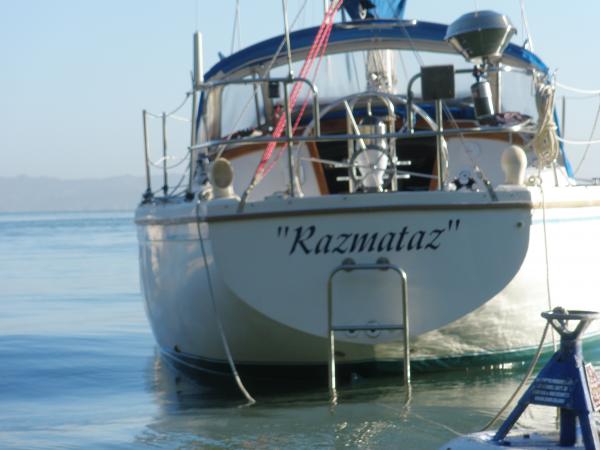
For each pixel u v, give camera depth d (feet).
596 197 25.23
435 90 22.77
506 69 26.43
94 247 139.33
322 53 29.30
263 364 24.91
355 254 22.22
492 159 28.04
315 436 19.47
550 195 23.09
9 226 352.90
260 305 22.45
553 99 24.71
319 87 30.12
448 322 22.74
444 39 27.25
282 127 26.53
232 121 30.53
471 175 27.94
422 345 23.63
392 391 23.67
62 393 26.40
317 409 21.94
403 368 24.56
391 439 19.04
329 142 28.89
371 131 25.07
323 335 22.59
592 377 14.34
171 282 25.86
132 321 44.62
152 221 26.73
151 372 29.66
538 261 23.27
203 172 29.76
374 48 29.84
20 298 57.26
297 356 24.03
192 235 23.43
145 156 30.73
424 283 22.41
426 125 28.81
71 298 56.90
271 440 19.27
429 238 22.20
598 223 25.76
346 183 28.81
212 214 22.29
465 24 24.93
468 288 22.58
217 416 21.88
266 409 22.30
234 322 23.56
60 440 20.18
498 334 24.23
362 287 22.44
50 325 43.21
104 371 30.09
